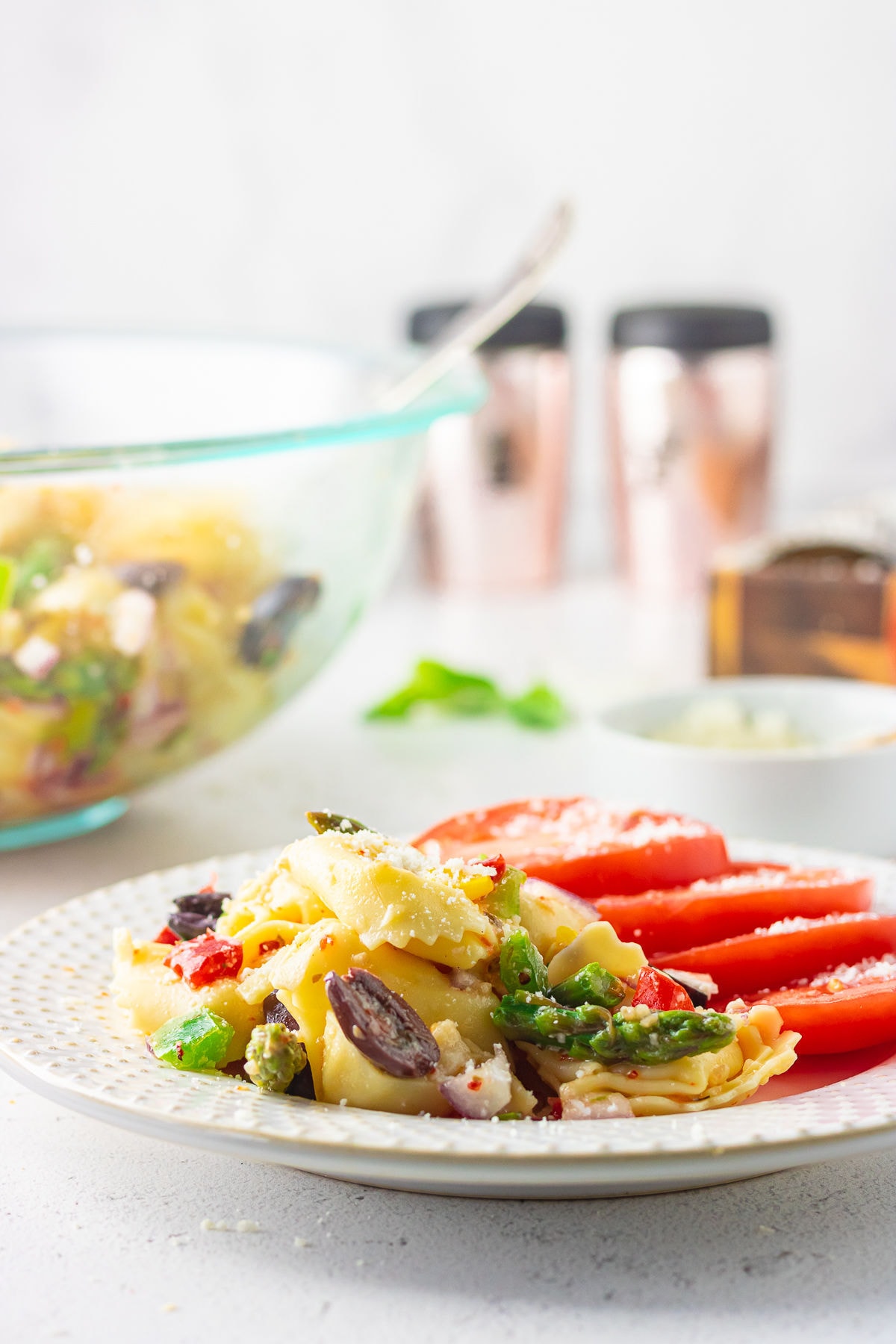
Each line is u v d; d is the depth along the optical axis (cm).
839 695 78
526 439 125
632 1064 53
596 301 141
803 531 97
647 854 61
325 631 76
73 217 127
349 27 129
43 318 128
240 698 73
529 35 133
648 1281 51
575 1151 49
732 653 90
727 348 119
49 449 66
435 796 81
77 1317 50
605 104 136
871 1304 50
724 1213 53
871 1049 57
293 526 72
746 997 59
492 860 56
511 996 54
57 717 69
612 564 142
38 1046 54
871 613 87
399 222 134
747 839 69
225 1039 54
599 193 138
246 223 131
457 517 127
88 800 72
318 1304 51
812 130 140
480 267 137
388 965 54
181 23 125
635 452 123
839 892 61
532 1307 50
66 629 68
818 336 144
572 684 98
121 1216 53
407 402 80
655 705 77
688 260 141
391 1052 52
